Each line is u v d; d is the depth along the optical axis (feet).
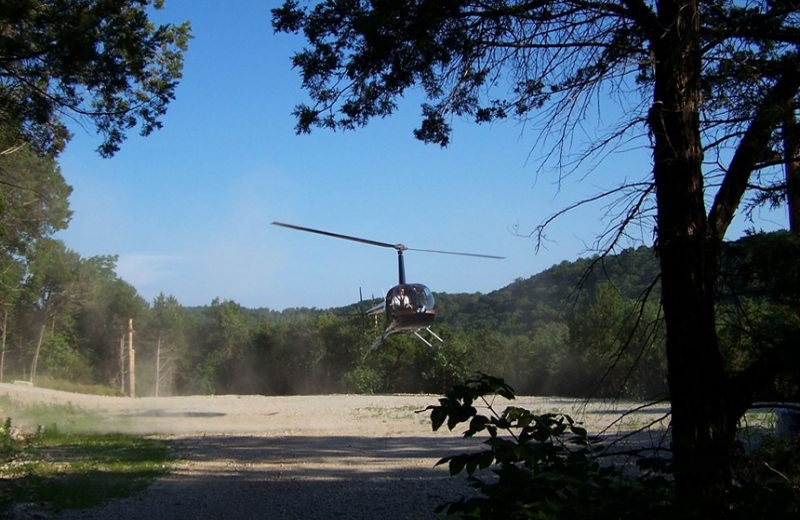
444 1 18.63
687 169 15.75
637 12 17.30
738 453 12.48
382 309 66.03
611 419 44.16
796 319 14.44
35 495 28.96
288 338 211.61
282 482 32.65
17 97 38.63
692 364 14.98
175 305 266.16
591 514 10.27
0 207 61.36
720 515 10.34
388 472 34.78
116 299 243.19
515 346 127.44
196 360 264.72
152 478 33.73
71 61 35.73
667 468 11.18
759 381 14.52
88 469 36.22
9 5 33.83
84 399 96.22
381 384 153.07
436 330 142.31
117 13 37.78
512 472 10.71
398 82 20.85
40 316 215.10
